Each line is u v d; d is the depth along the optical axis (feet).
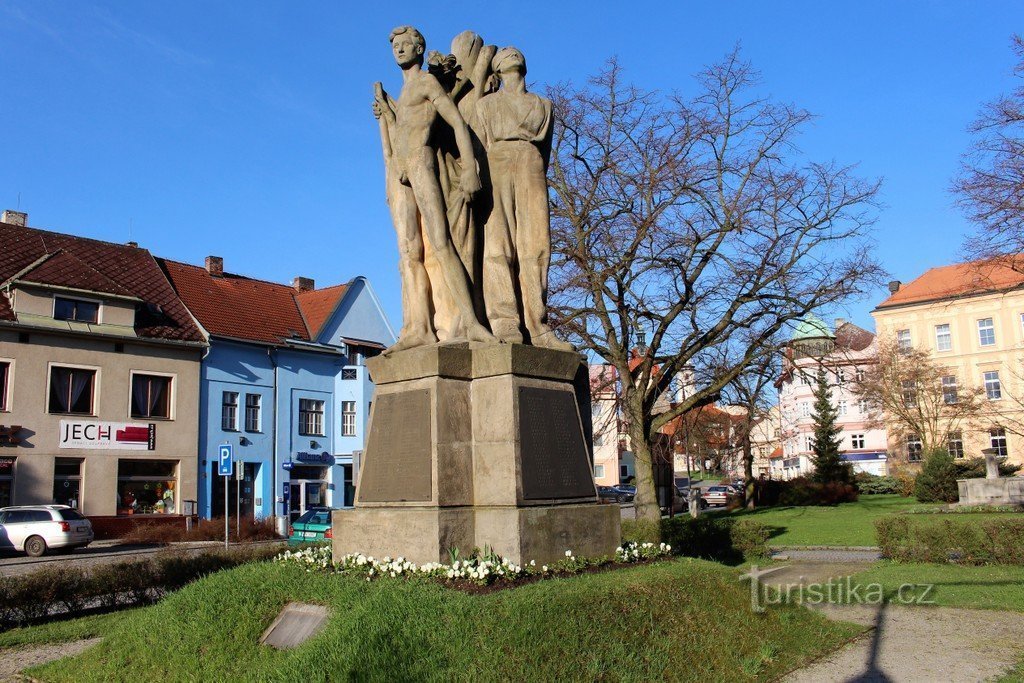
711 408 140.67
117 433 103.96
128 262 120.06
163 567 39.93
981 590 41.11
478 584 20.45
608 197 76.18
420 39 26.35
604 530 24.88
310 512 90.33
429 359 23.73
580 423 25.30
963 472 132.77
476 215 26.40
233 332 121.39
